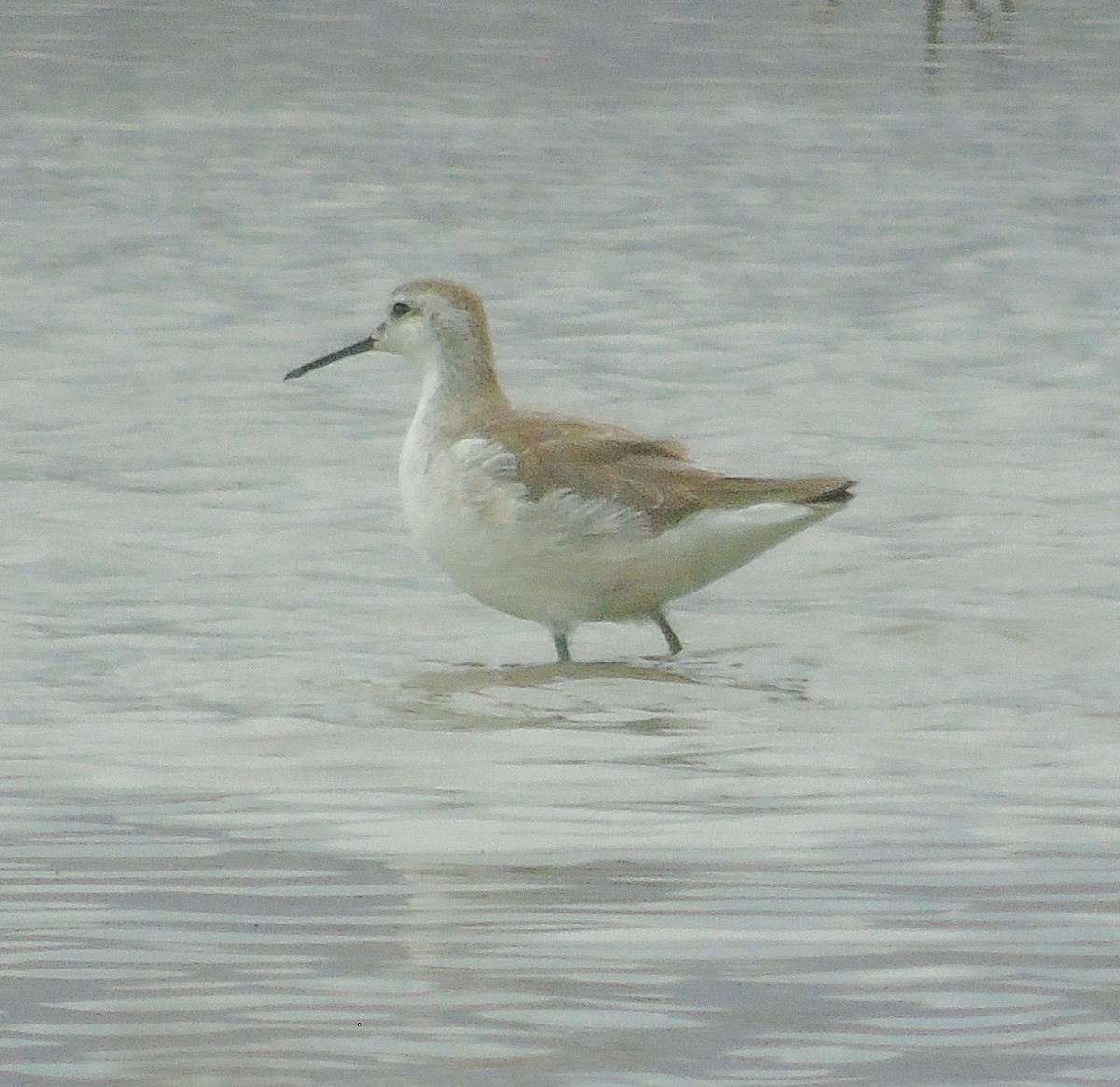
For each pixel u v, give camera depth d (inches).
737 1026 353.4
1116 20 2353.6
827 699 565.3
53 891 416.5
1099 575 685.9
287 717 542.6
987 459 829.8
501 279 1182.9
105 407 900.0
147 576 679.7
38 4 2413.9
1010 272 1203.2
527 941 391.2
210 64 2064.5
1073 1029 352.2
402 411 906.7
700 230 1326.3
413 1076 335.0
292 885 420.5
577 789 483.5
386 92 1920.5
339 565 697.0
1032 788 483.5
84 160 1557.6
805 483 591.5
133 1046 345.7
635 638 633.0
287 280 1176.8
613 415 903.7
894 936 393.1
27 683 569.0
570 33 2267.5
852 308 1114.1
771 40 2226.9
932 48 2175.2
